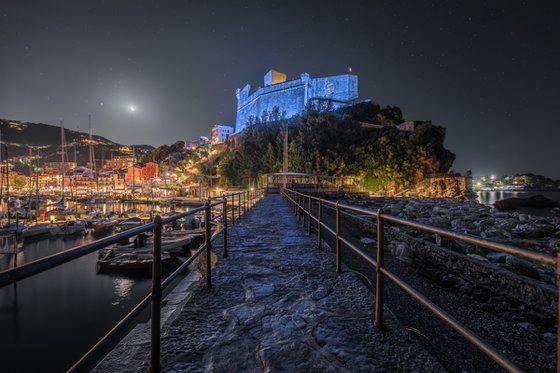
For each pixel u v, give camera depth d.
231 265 5.59
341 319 3.35
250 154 79.81
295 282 4.64
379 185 70.25
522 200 56.69
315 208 21.25
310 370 2.44
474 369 3.72
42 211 54.00
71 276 20.53
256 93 110.88
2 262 26.55
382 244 3.06
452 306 5.76
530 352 4.30
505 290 6.31
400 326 3.16
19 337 13.49
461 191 63.12
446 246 9.38
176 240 25.50
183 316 3.45
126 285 19.16
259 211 16.03
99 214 51.94
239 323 3.27
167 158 160.25
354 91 101.50
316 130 74.44
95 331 14.02
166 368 2.46
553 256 1.21
